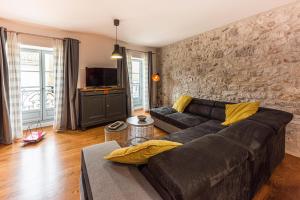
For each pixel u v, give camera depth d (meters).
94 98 3.82
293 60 2.42
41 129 3.78
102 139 3.21
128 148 1.23
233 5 2.48
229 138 1.31
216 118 3.19
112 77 4.36
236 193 1.24
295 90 2.43
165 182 0.88
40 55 4.01
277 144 2.00
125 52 4.71
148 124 2.77
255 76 2.88
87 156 1.34
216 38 3.53
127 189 0.95
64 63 3.63
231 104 2.98
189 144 1.17
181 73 4.62
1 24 3.02
